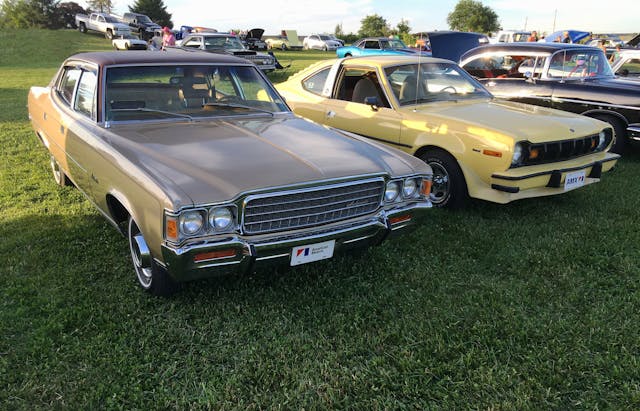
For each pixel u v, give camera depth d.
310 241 2.93
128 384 2.53
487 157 4.54
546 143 4.59
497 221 4.77
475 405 2.43
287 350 2.81
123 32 33.91
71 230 4.29
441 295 3.40
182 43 17.75
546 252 4.06
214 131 3.59
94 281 3.49
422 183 3.48
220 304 3.23
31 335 2.86
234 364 2.70
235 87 4.30
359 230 3.11
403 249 4.12
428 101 5.56
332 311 3.21
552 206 5.22
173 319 3.06
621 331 3.00
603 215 4.96
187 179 2.79
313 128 3.90
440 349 2.81
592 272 3.72
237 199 2.72
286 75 18.45
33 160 6.47
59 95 4.70
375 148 3.63
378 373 2.65
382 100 5.51
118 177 3.12
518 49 7.83
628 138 6.94
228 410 2.38
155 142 3.31
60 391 2.47
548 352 2.80
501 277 3.70
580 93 7.15
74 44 32.25
